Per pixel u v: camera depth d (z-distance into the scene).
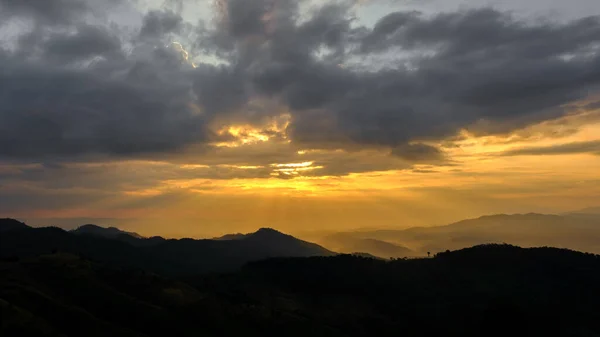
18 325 68.38
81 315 77.00
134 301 89.00
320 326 98.56
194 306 92.38
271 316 98.56
